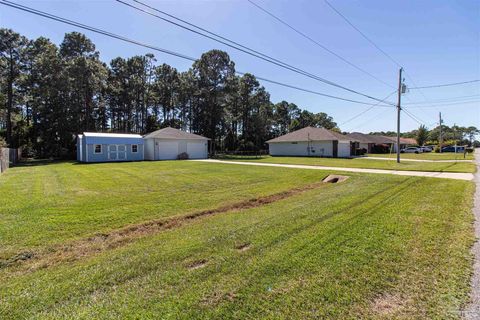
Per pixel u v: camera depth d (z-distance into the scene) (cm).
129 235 519
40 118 3303
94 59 3362
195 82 3978
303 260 367
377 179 1179
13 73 2959
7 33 2841
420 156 3366
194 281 315
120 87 4081
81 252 437
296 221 555
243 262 363
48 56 3009
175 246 432
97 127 4025
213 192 956
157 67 4388
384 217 575
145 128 4359
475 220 549
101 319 248
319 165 2011
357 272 333
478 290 294
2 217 616
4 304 277
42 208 702
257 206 767
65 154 3145
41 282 325
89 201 791
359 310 260
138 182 1174
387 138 5109
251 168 1788
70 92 3195
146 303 272
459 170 1545
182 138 3023
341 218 571
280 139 3772
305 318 248
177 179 1271
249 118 4688
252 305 268
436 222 536
